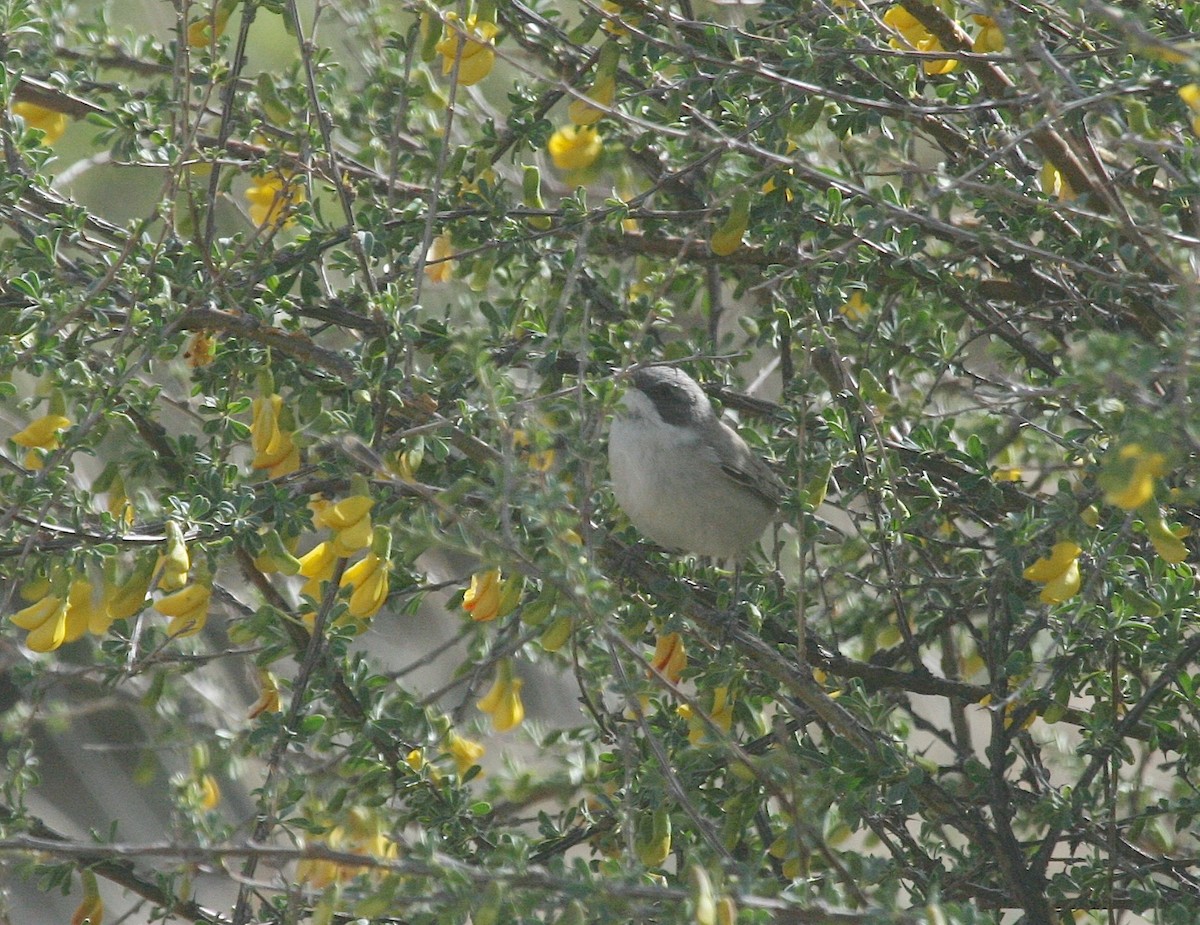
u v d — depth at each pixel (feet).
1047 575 23.76
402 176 32.53
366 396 23.34
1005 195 23.17
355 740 25.43
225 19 27.07
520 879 18.45
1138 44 18.16
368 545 22.56
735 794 24.62
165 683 29.17
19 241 26.32
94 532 24.25
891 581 27.45
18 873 21.45
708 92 25.49
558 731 29.50
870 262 28.07
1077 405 24.52
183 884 24.08
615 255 32.32
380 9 33.35
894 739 26.45
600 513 31.86
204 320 24.70
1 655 27.81
